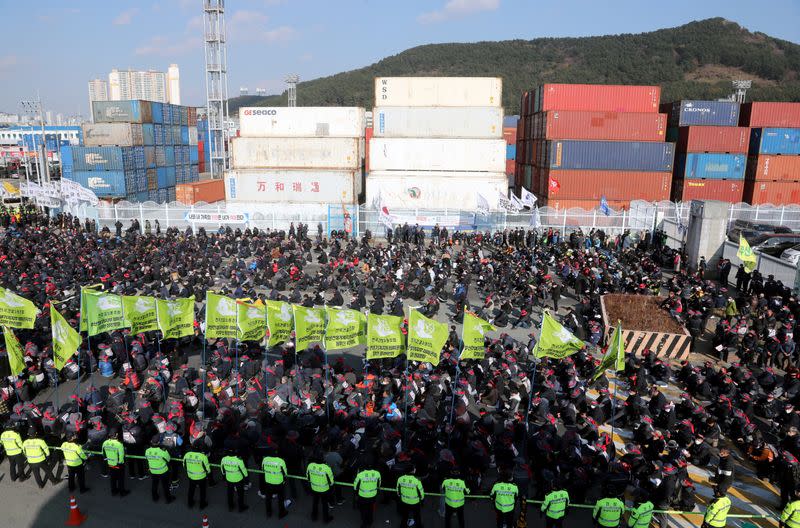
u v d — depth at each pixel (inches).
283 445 553.9
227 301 709.9
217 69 2493.8
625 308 1032.8
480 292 1248.8
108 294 684.7
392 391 719.1
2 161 3986.2
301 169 1905.8
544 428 591.2
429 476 547.2
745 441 642.8
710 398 745.6
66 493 572.7
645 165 1827.0
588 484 527.5
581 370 798.5
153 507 551.8
